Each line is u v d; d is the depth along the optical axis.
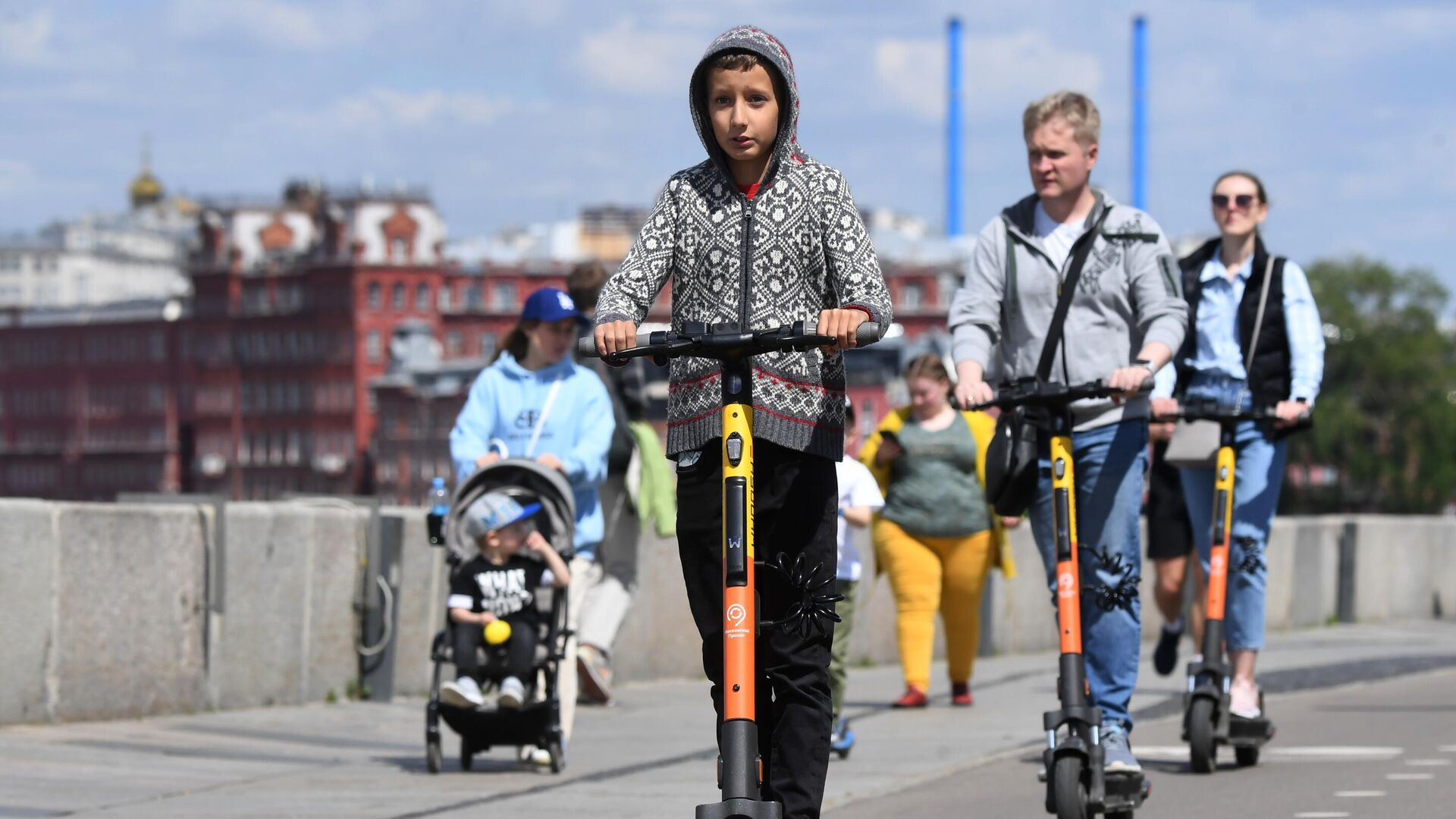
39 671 26.86
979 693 35.31
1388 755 25.33
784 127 14.41
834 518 14.65
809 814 14.29
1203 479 25.55
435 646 24.58
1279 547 50.44
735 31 14.39
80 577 27.45
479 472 24.83
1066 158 19.52
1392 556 55.72
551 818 20.86
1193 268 25.98
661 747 27.11
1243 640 24.83
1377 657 40.56
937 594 32.78
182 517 29.14
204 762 24.73
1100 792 17.98
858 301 13.89
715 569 14.67
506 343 26.59
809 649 14.47
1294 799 21.81
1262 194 25.67
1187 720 23.75
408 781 23.70
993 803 21.94
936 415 32.94
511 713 24.09
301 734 27.92
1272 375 25.53
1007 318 19.97
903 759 25.80
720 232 14.48
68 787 22.28
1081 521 19.47
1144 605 48.22
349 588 32.28
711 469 14.58
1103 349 19.56
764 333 13.40
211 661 29.66
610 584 32.53
